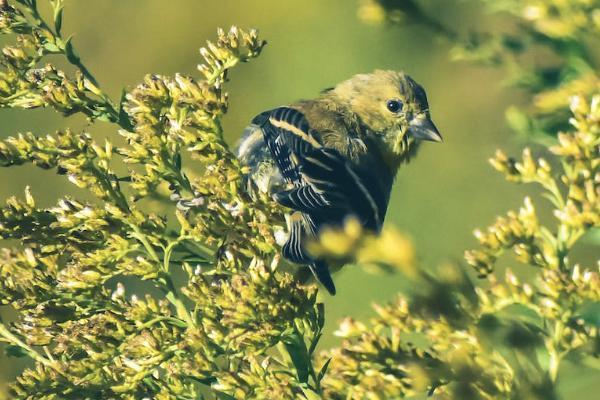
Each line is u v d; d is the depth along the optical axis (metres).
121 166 15.53
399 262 4.30
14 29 6.95
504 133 15.66
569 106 5.59
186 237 6.68
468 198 15.80
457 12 10.38
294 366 6.13
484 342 4.87
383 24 7.02
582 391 5.30
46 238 6.69
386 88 11.12
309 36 17.44
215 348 6.16
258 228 6.86
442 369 4.89
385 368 5.19
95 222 6.59
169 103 6.80
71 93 6.85
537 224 5.42
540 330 5.18
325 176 9.56
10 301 6.56
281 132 10.02
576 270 5.14
